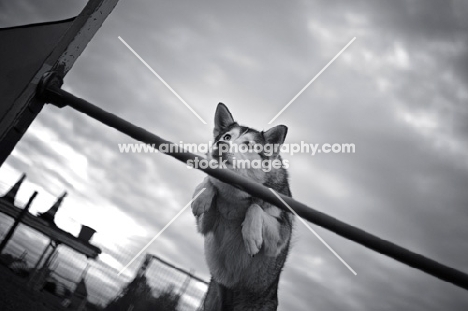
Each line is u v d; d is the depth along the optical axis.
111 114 1.29
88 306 6.24
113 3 1.57
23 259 6.20
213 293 4.16
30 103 1.31
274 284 3.62
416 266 1.17
